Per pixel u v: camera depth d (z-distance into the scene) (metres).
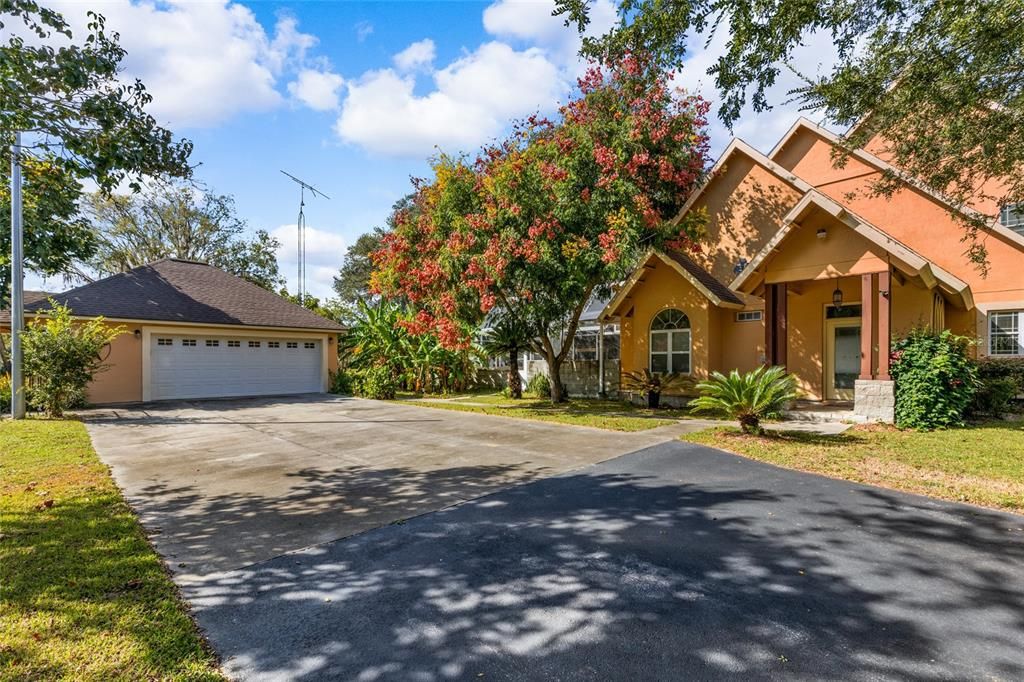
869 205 13.23
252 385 18.06
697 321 13.41
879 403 9.71
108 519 4.76
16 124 4.71
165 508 5.24
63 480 6.19
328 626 3.01
